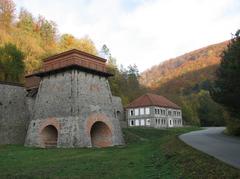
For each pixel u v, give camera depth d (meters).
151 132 54.69
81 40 94.12
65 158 23.44
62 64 36.97
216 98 35.97
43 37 85.81
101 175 15.43
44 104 37.81
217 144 22.78
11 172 17.59
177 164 14.79
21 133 39.59
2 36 64.06
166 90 140.38
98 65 39.16
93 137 40.44
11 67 54.09
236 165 12.45
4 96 38.59
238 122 36.53
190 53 189.88
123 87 93.19
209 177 10.92
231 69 29.19
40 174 16.55
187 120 97.06
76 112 34.38
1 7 74.06
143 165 17.33
